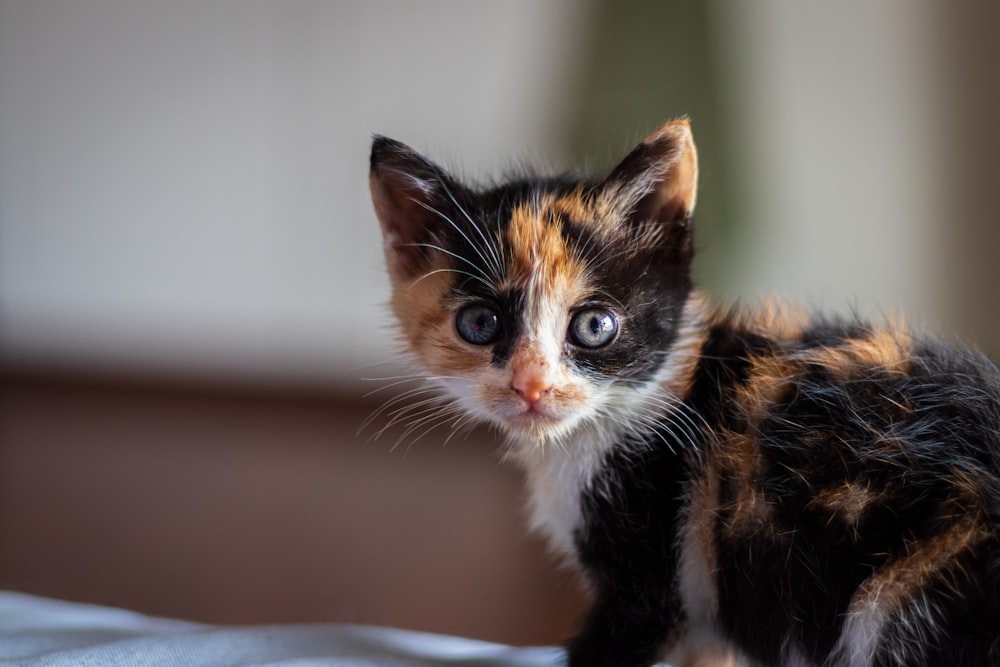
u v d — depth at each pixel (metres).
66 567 0.57
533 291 0.36
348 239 0.97
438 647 0.37
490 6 0.91
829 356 0.35
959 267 0.74
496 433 0.53
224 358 1.00
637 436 0.36
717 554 0.34
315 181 0.97
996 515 0.31
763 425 0.34
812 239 0.77
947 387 0.34
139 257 1.01
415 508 0.70
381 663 0.34
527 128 0.90
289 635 0.36
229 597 0.54
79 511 0.67
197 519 0.66
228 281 1.00
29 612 0.38
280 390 0.99
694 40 0.59
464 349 0.37
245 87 0.96
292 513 0.68
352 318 0.98
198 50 0.97
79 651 0.33
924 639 0.31
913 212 0.75
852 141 0.76
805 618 0.32
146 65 0.98
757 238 0.61
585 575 0.36
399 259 0.39
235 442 0.88
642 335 0.36
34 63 0.99
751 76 0.64
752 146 0.61
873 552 0.32
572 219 0.37
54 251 1.02
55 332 1.03
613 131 0.59
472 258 0.37
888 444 0.32
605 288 0.36
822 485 0.33
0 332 1.03
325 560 0.59
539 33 0.90
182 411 0.98
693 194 0.37
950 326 0.74
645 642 0.35
